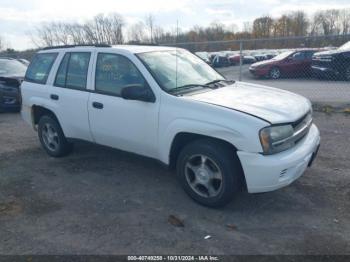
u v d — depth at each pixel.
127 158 5.34
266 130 3.23
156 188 4.27
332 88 11.35
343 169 4.62
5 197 4.16
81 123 4.77
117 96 4.27
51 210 3.80
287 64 16.16
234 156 3.48
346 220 3.39
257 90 4.32
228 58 22.30
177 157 3.99
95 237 3.24
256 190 3.34
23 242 3.20
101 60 4.54
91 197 4.08
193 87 4.12
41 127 5.54
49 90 5.14
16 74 9.77
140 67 4.08
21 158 5.56
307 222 3.38
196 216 3.57
